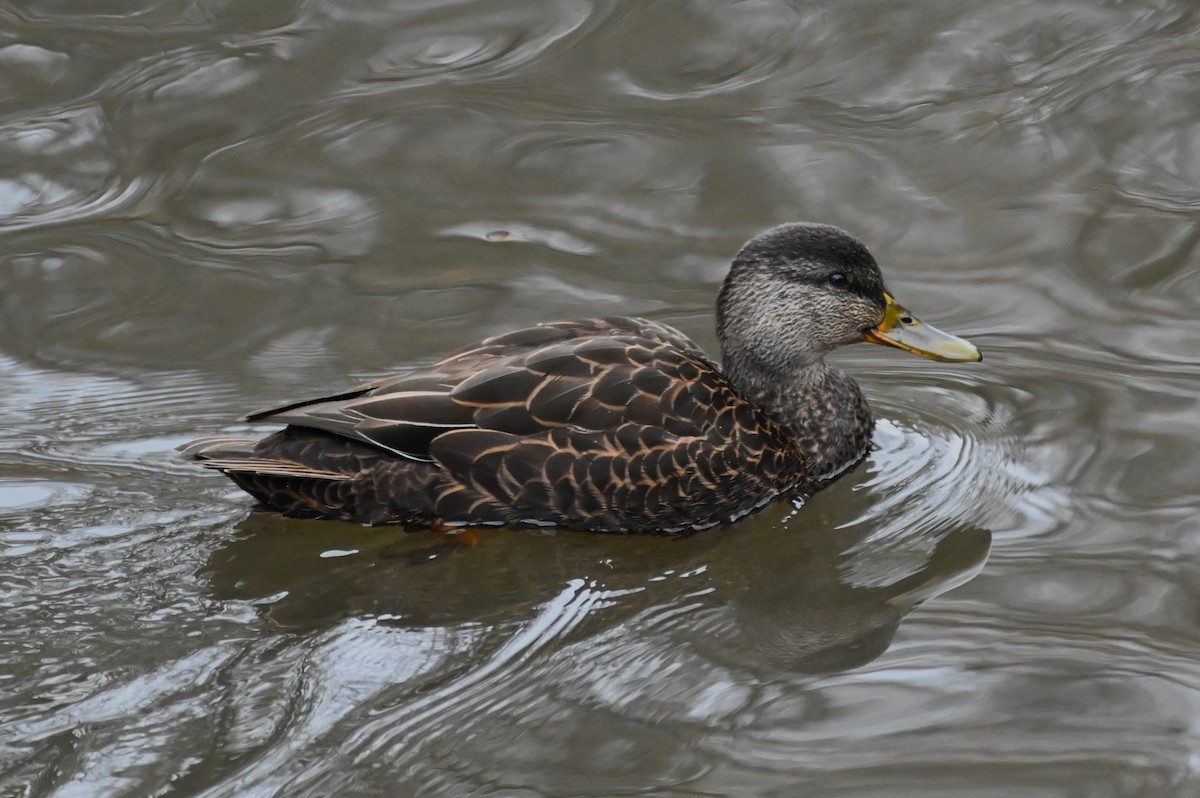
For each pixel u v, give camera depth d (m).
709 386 11.60
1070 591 10.16
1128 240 14.72
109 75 17.36
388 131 16.58
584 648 9.74
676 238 15.12
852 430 12.41
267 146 16.45
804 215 15.33
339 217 15.55
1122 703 8.89
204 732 8.82
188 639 9.73
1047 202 15.29
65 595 10.19
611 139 16.42
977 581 10.38
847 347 14.47
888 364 14.02
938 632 9.77
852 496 11.95
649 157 16.17
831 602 10.31
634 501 11.09
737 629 9.98
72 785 8.36
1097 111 16.31
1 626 9.81
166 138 16.56
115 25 18.20
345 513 11.09
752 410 11.80
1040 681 9.14
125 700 9.09
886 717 8.87
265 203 15.67
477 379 11.12
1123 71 16.77
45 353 13.57
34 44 17.86
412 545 10.93
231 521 11.12
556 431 11.02
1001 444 12.23
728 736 8.77
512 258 14.86
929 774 8.33
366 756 8.63
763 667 9.50
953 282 14.39
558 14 18.19
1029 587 10.25
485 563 10.78
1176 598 9.98
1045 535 10.92
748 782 8.33
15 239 15.14
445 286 14.45
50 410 12.68
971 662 9.39
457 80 17.34
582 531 11.21
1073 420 12.40
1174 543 10.64
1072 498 11.35
